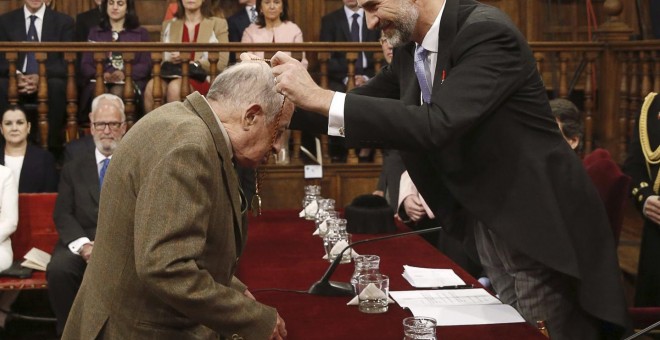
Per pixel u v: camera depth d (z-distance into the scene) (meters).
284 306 3.33
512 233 3.11
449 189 3.23
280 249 4.48
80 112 7.99
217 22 8.47
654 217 5.12
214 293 2.47
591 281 3.20
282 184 7.80
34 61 8.25
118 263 2.58
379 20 3.10
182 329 2.65
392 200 5.94
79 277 6.20
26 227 6.68
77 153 6.70
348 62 7.81
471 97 2.95
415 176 3.53
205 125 2.57
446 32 3.10
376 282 3.24
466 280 3.77
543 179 3.11
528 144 3.12
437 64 3.12
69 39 8.61
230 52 7.95
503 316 3.15
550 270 3.29
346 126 2.92
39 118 7.70
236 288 3.04
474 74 2.98
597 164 4.08
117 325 2.60
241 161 2.71
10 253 6.44
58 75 8.00
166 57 8.20
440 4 3.13
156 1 10.25
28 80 7.83
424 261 4.18
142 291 2.58
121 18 8.27
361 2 3.09
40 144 7.72
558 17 10.57
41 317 7.34
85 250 6.18
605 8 8.22
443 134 2.92
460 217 3.60
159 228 2.39
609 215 3.96
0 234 6.40
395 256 4.31
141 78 8.03
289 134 8.02
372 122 2.91
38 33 8.50
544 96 3.16
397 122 2.91
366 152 8.25
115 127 6.48
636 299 5.35
